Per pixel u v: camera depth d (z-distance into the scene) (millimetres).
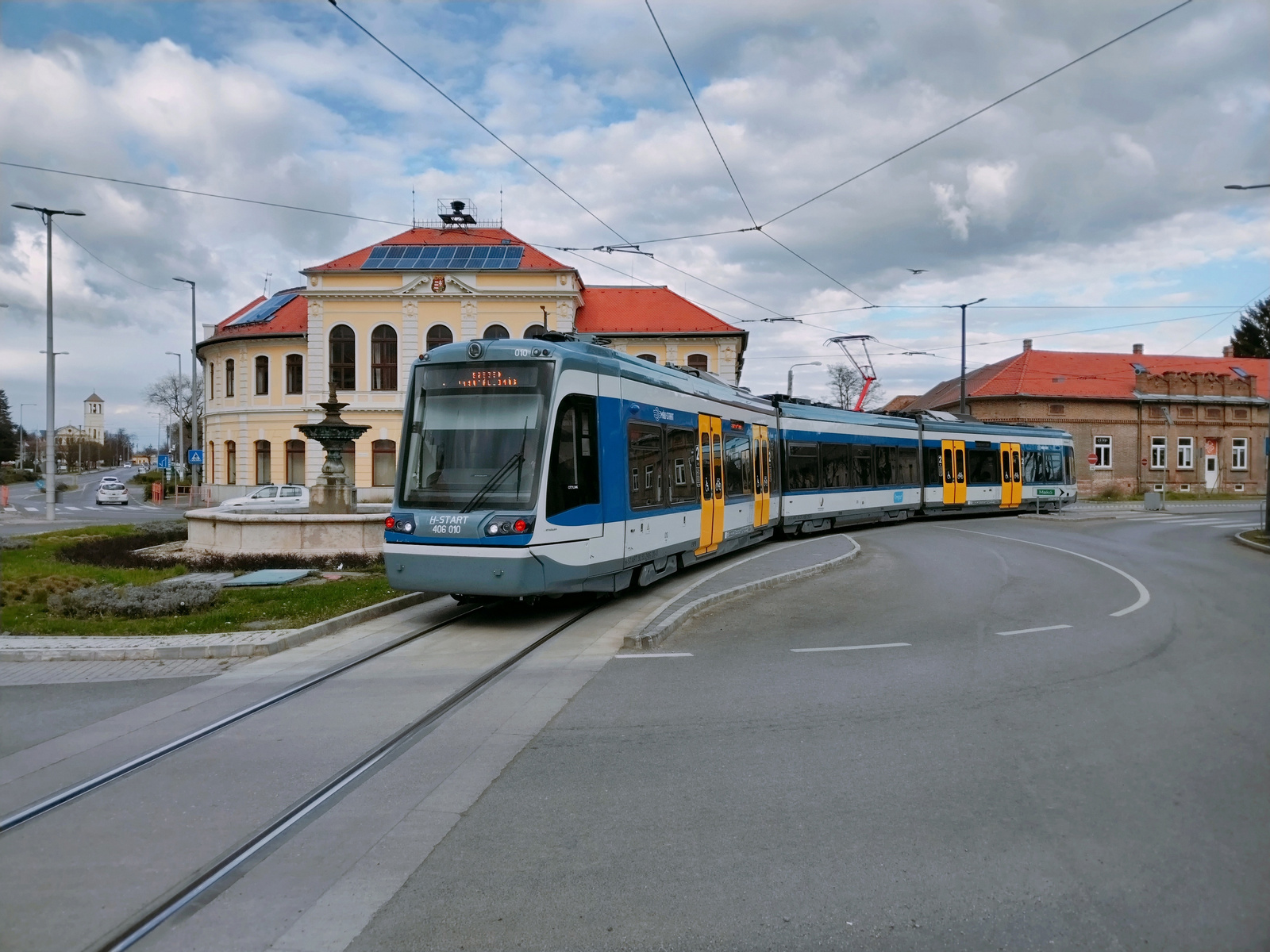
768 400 20359
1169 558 18781
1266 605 12125
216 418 44844
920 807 4785
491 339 10375
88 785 5152
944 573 15289
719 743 5902
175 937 3508
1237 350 70500
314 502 19594
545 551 9492
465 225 45312
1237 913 3643
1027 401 51281
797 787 5094
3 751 5820
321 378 40219
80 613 10359
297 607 10789
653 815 4695
